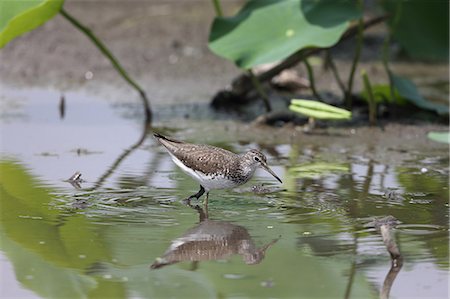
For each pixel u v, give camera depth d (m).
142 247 9.88
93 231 10.43
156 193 12.16
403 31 18.67
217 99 18.12
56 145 14.91
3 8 14.18
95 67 20.84
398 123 16.73
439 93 19.16
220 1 25.73
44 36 22.36
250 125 16.69
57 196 11.91
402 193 12.24
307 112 14.86
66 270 9.21
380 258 9.61
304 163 14.03
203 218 10.99
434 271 9.23
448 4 18.75
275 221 10.91
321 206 11.57
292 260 9.52
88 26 23.25
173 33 23.12
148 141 15.40
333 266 9.35
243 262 9.47
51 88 19.34
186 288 8.73
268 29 15.42
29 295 8.62
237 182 11.77
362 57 22.56
